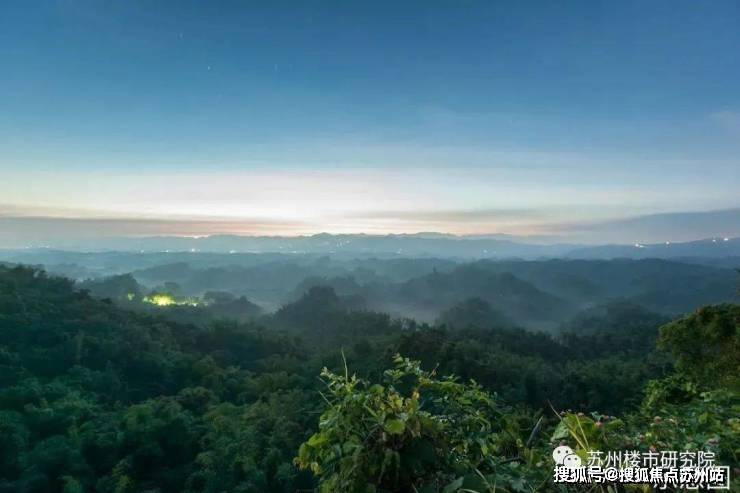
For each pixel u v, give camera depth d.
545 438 2.16
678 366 10.28
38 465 20.78
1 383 31.33
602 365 36.16
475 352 40.25
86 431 23.53
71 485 19.05
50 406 26.66
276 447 22.45
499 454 2.03
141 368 39.88
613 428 1.97
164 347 46.75
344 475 1.58
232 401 37.00
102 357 39.12
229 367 44.53
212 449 23.30
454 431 1.84
